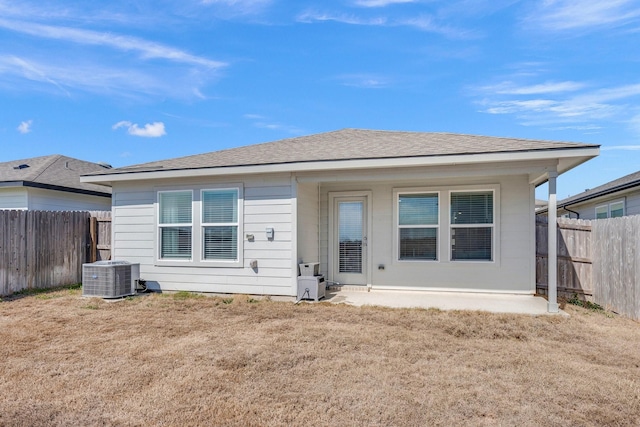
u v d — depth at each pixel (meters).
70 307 7.09
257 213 8.19
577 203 15.01
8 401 3.31
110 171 8.95
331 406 3.25
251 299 7.88
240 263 8.23
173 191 8.72
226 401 3.32
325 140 10.31
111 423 2.96
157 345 4.84
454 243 8.55
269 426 2.93
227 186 8.37
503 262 8.27
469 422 3.00
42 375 3.86
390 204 8.92
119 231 9.07
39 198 12.41
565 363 4.28
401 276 8.80
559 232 8.38
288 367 4.11
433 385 3.66
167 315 6.50
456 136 8.88
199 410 3.16
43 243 9.28
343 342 4.98
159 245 8.78
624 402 3.34
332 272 9.29
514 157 6.62
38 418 3.03
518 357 4.47
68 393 3.47
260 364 4.17
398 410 3.17
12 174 13.32
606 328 5.82
